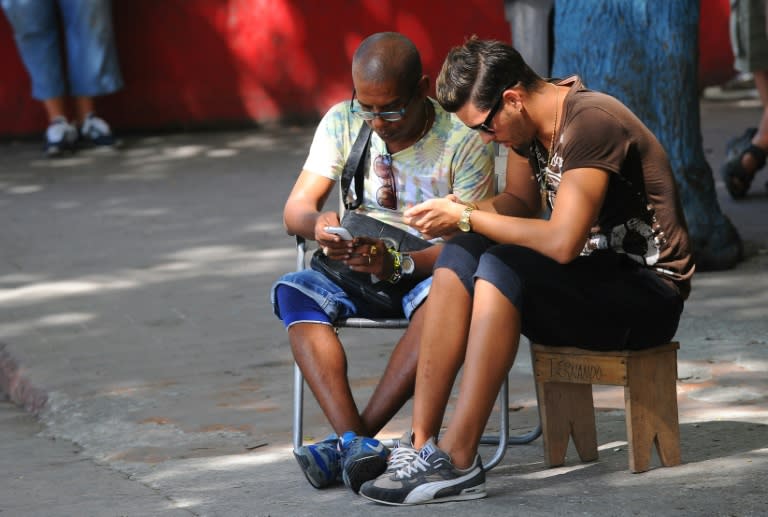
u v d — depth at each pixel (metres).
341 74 46.56
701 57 49.53
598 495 13.19
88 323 23.30
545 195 14.00
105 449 16.89
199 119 45.78
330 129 15.66
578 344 13.64
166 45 45.12
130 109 45.12
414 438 13.48
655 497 12.98
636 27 24.02
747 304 22.06
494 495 13.45
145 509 13.85
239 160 40.56
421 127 15.09
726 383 17.75
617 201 13.41
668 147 24.34
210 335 22.27
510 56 13.34
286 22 45.91
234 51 45.66
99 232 30.86
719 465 13.98
